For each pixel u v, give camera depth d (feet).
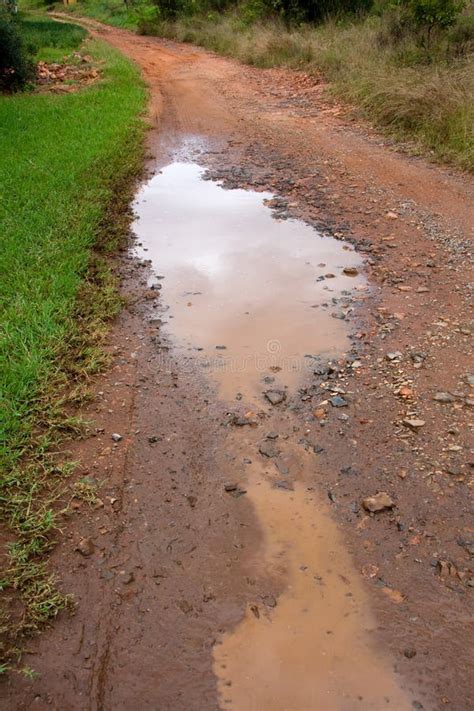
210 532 9.51
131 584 8.70
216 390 12.74
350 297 16.30
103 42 74.54
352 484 10.26
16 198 22.47
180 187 25.45
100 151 28.48
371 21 47.88
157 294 16.70
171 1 87.56
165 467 10.78
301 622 8.16
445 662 7.61
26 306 15.05
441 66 34.04
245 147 30.94
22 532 9.41
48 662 7.70
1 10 50.83
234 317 15.51
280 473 10.59
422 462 10.58
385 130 31.55
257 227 21.21
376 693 7.33
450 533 9.27
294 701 7.29
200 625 8.14
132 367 13.57
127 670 7.63
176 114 38.01
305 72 46.70
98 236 19.98
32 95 43.62
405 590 8.51
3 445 10.93
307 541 9.32
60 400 12.16
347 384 12.75
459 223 20.63
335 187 24.77
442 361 13.28
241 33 64.03
